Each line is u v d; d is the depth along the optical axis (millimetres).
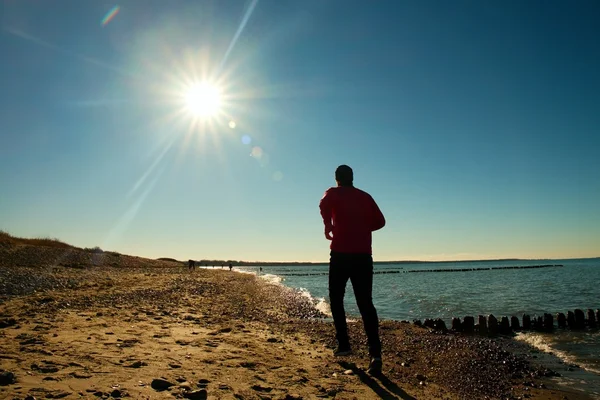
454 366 6137
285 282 53406
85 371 3256
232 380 3516
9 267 21359
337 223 4516
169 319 7551
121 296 11922
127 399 2688
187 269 58156
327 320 12609
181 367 3736
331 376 4172
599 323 15289
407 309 21000
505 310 20719
